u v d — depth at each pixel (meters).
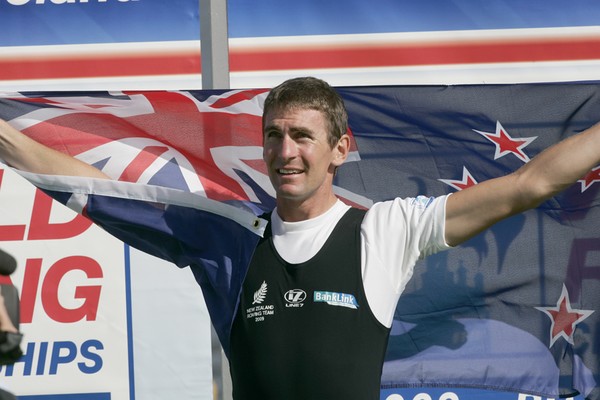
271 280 9.66
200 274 10.82
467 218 9.40
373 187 14.13
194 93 13.09
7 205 16.48
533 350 14.07
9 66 17.06
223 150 13.10
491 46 17.33
